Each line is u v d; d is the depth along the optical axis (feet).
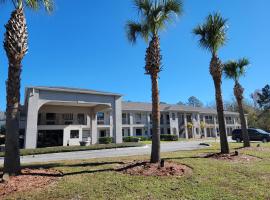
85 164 36.42
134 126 163.63
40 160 49.24
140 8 37.11
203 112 202.59
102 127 143.13
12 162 27.61
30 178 26.63
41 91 83.82
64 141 107.14
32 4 31.19
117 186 24.25
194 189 23.34
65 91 87.71
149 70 35.94
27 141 78.84
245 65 65.82
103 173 29.55
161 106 192.13
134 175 28.43
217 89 47.55
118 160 40.16
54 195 21.76
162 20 37.17
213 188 23.63
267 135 100.53
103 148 75.77
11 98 28.17
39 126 102.32
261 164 35.96
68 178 27.09
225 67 66.23
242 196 21.39
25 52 29.25
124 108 161.27
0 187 23.54
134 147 81.35
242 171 30.76
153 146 34.45
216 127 213.46
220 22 47.32
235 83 67.10
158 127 34.86
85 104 102.01
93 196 21.50
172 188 23.65
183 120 190.80
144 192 22.50
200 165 33.83
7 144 27.81
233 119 227.61
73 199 20.84
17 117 28.45
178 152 52.90
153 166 31.55
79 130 111.14
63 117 110.01
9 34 28.48
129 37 40.63
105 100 96.43
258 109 239.30
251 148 59.72
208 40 47.47
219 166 33.50
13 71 28.40
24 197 21.26
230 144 81.20
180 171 29.78
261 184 25.02
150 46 36.52
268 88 228.63
